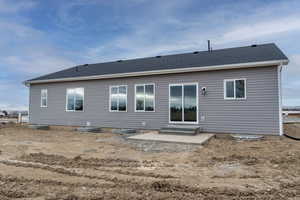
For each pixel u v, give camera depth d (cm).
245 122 979
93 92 1381
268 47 1236
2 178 449
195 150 759
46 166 549
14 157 662
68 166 558
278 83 920
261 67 954
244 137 942
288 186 405
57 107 1509
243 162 596
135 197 353
